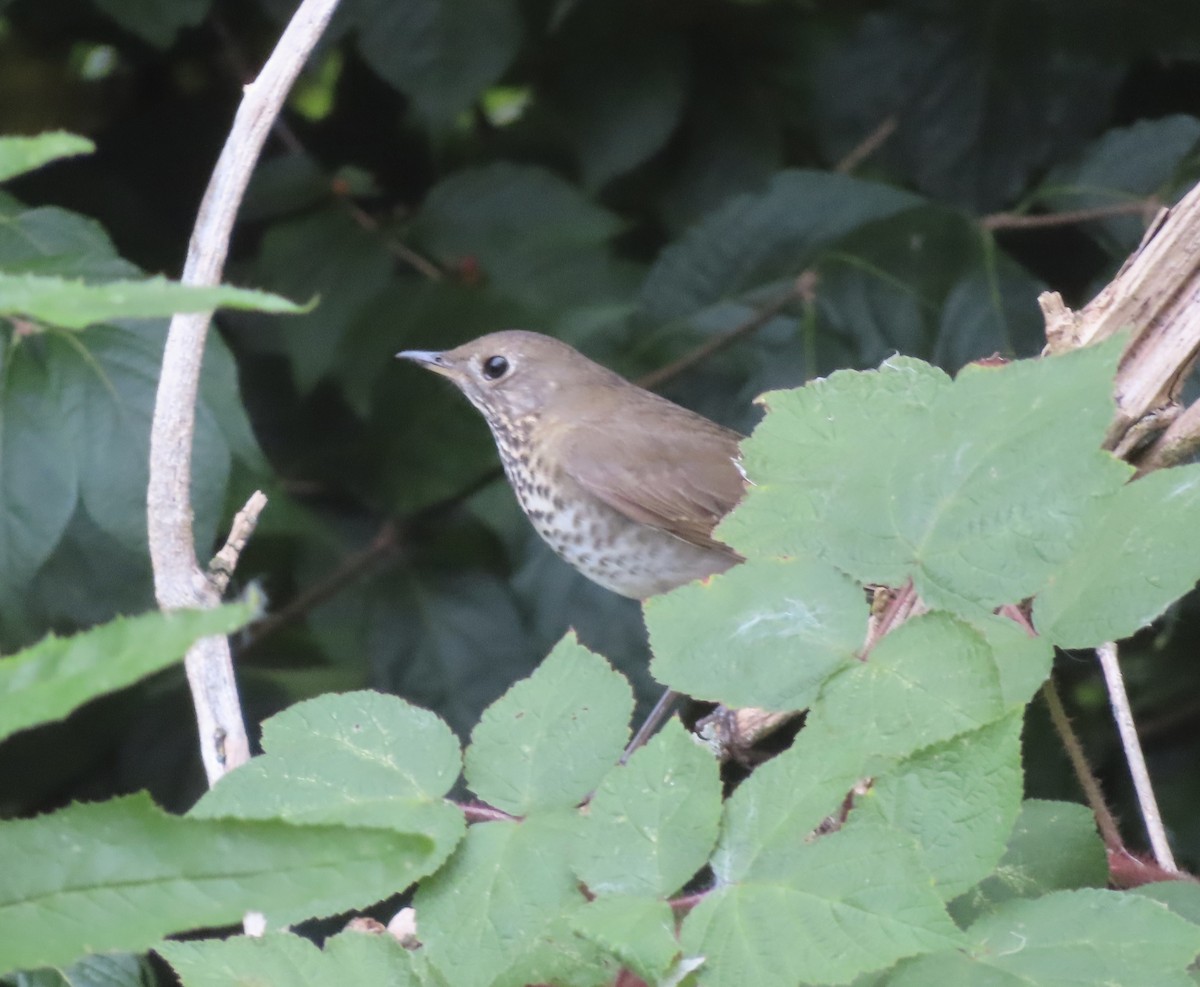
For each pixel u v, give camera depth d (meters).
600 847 2.75
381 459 9.14
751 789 2.74
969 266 8.26
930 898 2.51
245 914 2.11
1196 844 8.50
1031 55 9.04
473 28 8.73
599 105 9.85
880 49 9.23
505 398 8.95
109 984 4.92
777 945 2.54
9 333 5.93
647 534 8.77
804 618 2.85
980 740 2.66
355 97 10.77
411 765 3.02
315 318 9.12
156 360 5.99
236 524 4.87
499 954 2.82
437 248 9.28
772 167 10.09
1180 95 9.74
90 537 7.15
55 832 2.12
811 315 8.38
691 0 9.90
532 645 9.00
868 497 2.92
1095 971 2.55
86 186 10.53
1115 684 4.32
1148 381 3.75
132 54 10.62
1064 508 2.76
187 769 8.82
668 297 8.86
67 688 1.84
